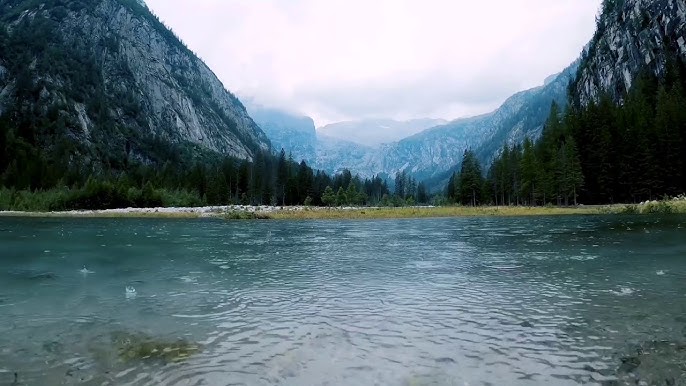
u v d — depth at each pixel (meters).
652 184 89.25
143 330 12.35
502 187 120.50
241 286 18.31
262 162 161.50
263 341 11.39
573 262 23.52
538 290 17.08
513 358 10.07
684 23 147.38
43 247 31.73
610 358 10.02
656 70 153.62
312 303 15.40
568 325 12.52
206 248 31.52
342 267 23.09
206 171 166.50
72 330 12.36
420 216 77.88
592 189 100.00
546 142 115.06
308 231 47.34
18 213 91.19
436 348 10.78
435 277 20.08
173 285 18.55
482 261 24.62
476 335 11.76
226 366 9.71
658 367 9.48
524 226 50.66
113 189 111.44
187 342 11.34
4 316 13.80
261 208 102.25
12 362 9.96
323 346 10.98
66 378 9.08
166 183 150.25
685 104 104.62
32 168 139.25
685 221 49.34
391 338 11.58
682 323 12.49
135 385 8.73
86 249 30.70
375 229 49.78
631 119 105.94
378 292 17.08
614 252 26.75
